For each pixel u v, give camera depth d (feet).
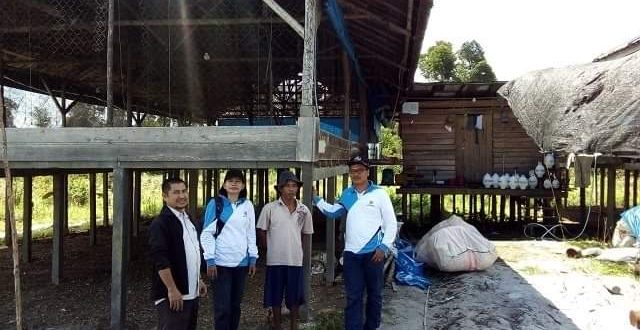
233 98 41.81
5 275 26.61
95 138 18.42
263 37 28.91
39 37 26.71
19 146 18.63
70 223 48.26
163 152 18.22
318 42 29.63
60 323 18.99
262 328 18.07
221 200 15.42
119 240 18.12
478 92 41.24
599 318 18.83
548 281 23.38
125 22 24.49
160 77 35.58
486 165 42.60
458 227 26.14
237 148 18.03
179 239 12.76
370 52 31.50
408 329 18.07
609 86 23.93
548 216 39.55
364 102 37.47
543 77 30.01
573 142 24.77
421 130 43.32
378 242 15.58
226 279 15.11
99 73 34.86
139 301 21.65
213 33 28.19
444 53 136.26
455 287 23.06
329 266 23.84
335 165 24.54
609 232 34.94
